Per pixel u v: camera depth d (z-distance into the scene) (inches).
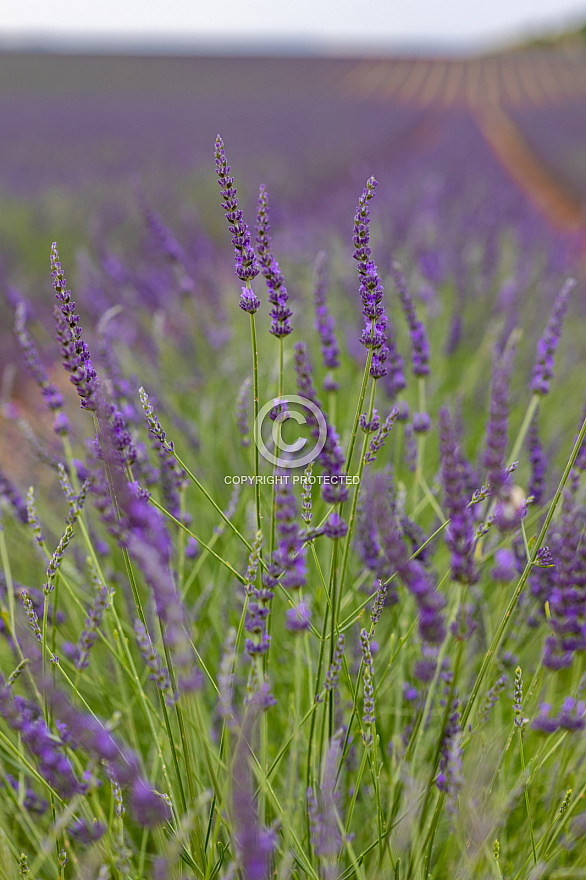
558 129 538.3
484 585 45.9
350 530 38.6
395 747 38.7
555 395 71.8
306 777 39.2
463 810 37.1
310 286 83.8
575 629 36.3
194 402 68.7
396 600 41.4
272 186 238.8
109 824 37.2
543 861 38.6
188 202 205.9
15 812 40.2
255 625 36.8
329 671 38.3
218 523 48.1
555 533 40.9
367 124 569.6
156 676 36.9
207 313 77.8
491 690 38.6
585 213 161.9
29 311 67.0
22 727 35.4
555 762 40.9
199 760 40.6
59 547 37.9
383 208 150.3
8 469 59.2
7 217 173.3
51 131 428.5
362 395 38.0
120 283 80.2
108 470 35.6
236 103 751.7
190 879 35.9
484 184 230.4
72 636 44.1
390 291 73.7
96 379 36.2
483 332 80.7
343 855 40.2
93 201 202.8
